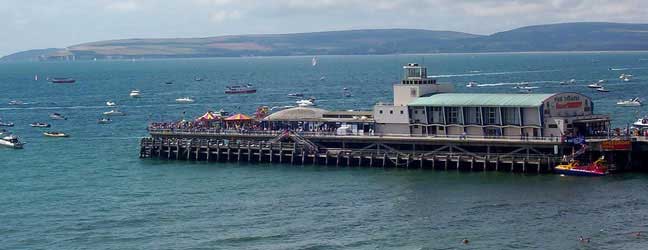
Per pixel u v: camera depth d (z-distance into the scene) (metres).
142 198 186.00
